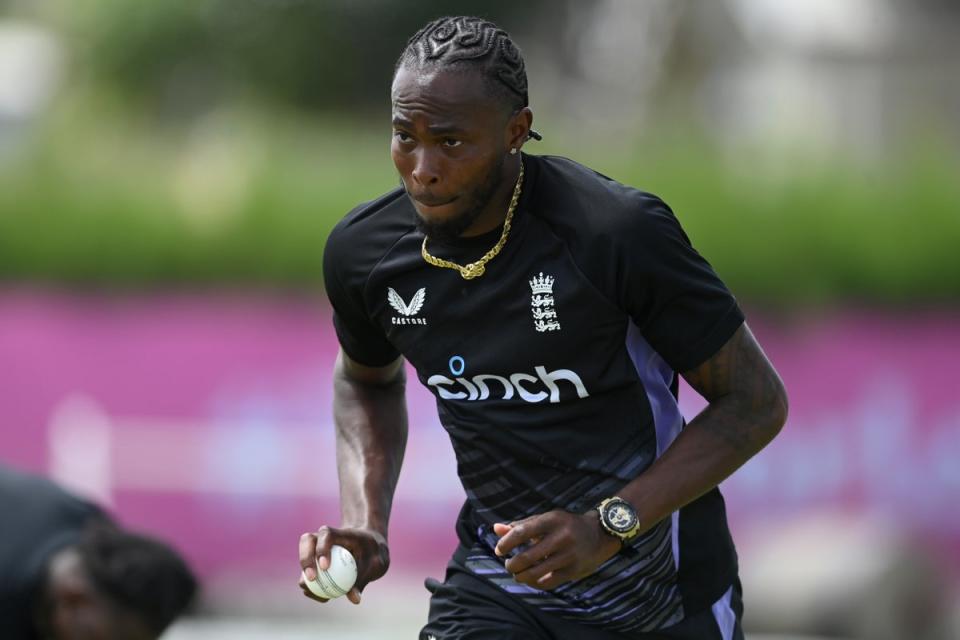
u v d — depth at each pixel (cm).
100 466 4128
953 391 4166
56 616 1386
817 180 4519
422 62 1205
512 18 9106
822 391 4197
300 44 8869
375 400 1478
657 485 1228
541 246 1259
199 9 8600
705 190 4522
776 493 4038
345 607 3891
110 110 8250
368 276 1339
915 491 4075
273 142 5350
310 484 4097
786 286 4350
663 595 1357
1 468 1486
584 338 1264
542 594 1366
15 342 4300
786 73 7431
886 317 4306
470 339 1303
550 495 1323
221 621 3831
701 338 1244
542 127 5653
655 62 7575
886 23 7594
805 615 3381
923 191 4450
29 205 4456
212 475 4116
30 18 9769
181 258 4462
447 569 1441
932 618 3478
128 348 4303
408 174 1222
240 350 4266
